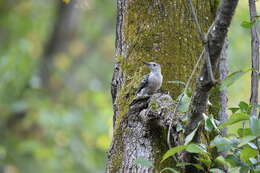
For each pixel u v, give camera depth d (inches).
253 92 382.6
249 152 315.3
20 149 1096.8
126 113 391.2
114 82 423.5
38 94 1155.9
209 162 326.6
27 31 1310.3
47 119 1059.9
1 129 1141.1
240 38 965.8
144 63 406.0
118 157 385.4
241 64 952.3
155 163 368.8
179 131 349.4
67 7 1254.9
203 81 313.0
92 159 1111.0
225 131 399.2
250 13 389.4
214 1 423.2
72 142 1095.6
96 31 1368.1
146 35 411.2
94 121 1083.3
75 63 1302.9
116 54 431.2
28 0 1331.2
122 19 433.1
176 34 407.5
